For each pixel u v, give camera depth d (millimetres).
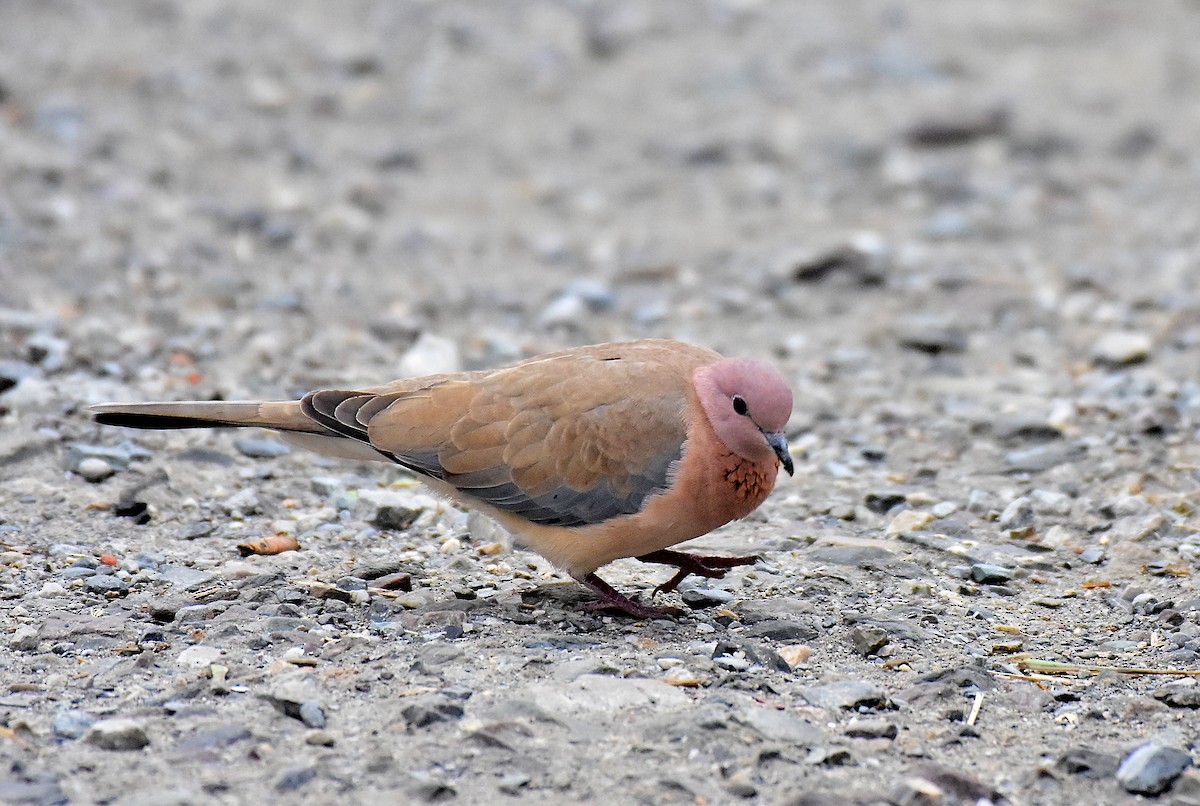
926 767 7031
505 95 25859
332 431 9258
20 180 18578
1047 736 7527
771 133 24203
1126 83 27062
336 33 27891
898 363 15258
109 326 14438
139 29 26719
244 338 14750
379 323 15461
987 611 9359
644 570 10172
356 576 9594
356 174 21719
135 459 11438
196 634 8523
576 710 7598
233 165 21234
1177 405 13445
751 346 15906
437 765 7012
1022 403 13734
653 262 18922
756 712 7547
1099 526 10805
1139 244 19750
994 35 29688
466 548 10328
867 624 8945
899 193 21781
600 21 29281
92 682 7836
